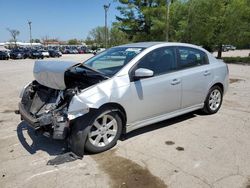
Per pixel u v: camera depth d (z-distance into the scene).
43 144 4.33
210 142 4.39
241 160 3.77
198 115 5.87
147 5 34.59
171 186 3.15
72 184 3.19
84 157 3.87
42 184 3.19
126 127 4.29
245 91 8.90
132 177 3.34
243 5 27.91
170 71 4.82
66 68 3.81
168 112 4.88
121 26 36.28
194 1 28.45
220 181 3.24
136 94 4.25
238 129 5.01
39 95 4.41
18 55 40.41
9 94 8.50
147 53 4.54
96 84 3.92
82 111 3.65
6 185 3.17
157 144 4.31
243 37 28.48
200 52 5.56
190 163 3.68
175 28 30.34
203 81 5.43
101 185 3.17
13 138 4.59
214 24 28.19
